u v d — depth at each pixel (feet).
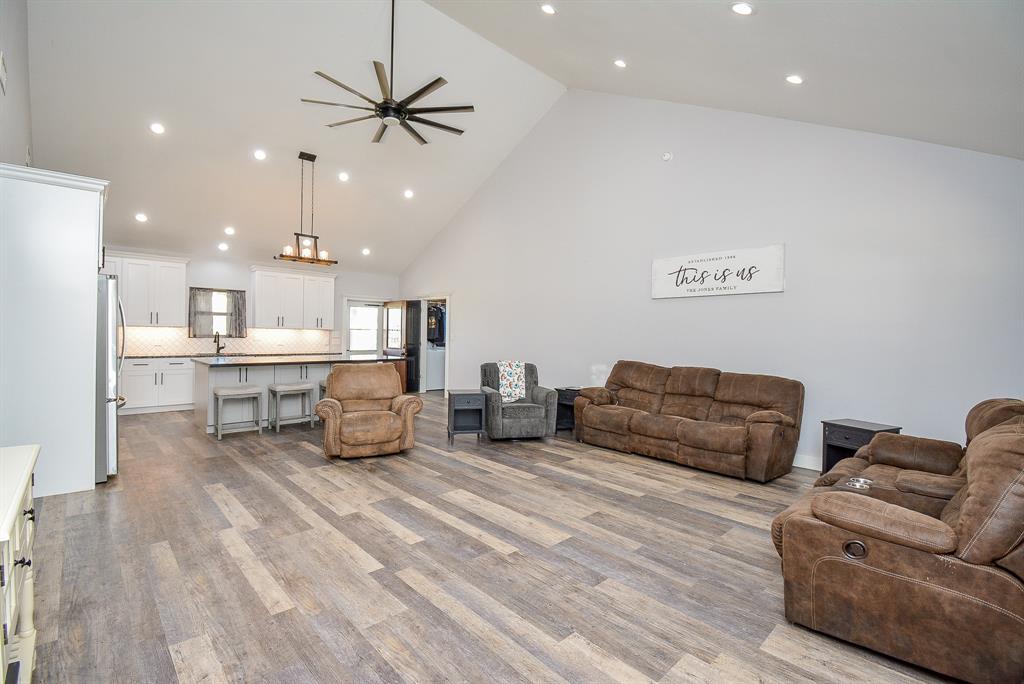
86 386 11.36
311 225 26.07
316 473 13.44
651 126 18.75
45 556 8.37
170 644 6.11
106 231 22.91
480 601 7.20
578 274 21.49
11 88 10.57
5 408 10.52
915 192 12.94
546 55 16.44
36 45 14.14
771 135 15.56
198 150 19.43
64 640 6.14
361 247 29.48
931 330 12.71
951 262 12.42
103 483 12.29
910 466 10.14
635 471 14.20
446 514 10.59
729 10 8.71
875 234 13.57
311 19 15.40
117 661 5.78
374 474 13.46
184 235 24.39
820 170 14.55
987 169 11.89
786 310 15.23
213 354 26.61
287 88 17.58
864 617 6.01
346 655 5.96
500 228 25.48
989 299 11.89
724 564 8.48
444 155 23.54
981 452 5.87
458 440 18.13
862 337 13.80
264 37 15.65
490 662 5.87
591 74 17.34
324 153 21.25
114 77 15.76
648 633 6.50
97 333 12.22
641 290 19.08
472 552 8.79
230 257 27.27
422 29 16.67
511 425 17.70
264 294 27.68
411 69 18.03
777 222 15.42
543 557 8.64
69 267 11.02
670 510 11.06
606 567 8.31
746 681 5.60
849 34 7.95
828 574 6.28
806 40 8.82
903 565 5.74
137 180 20.21
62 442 11.18
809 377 14.78
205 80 16.65
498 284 25.58
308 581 7.69
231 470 13.60
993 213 11.82
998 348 11.78
